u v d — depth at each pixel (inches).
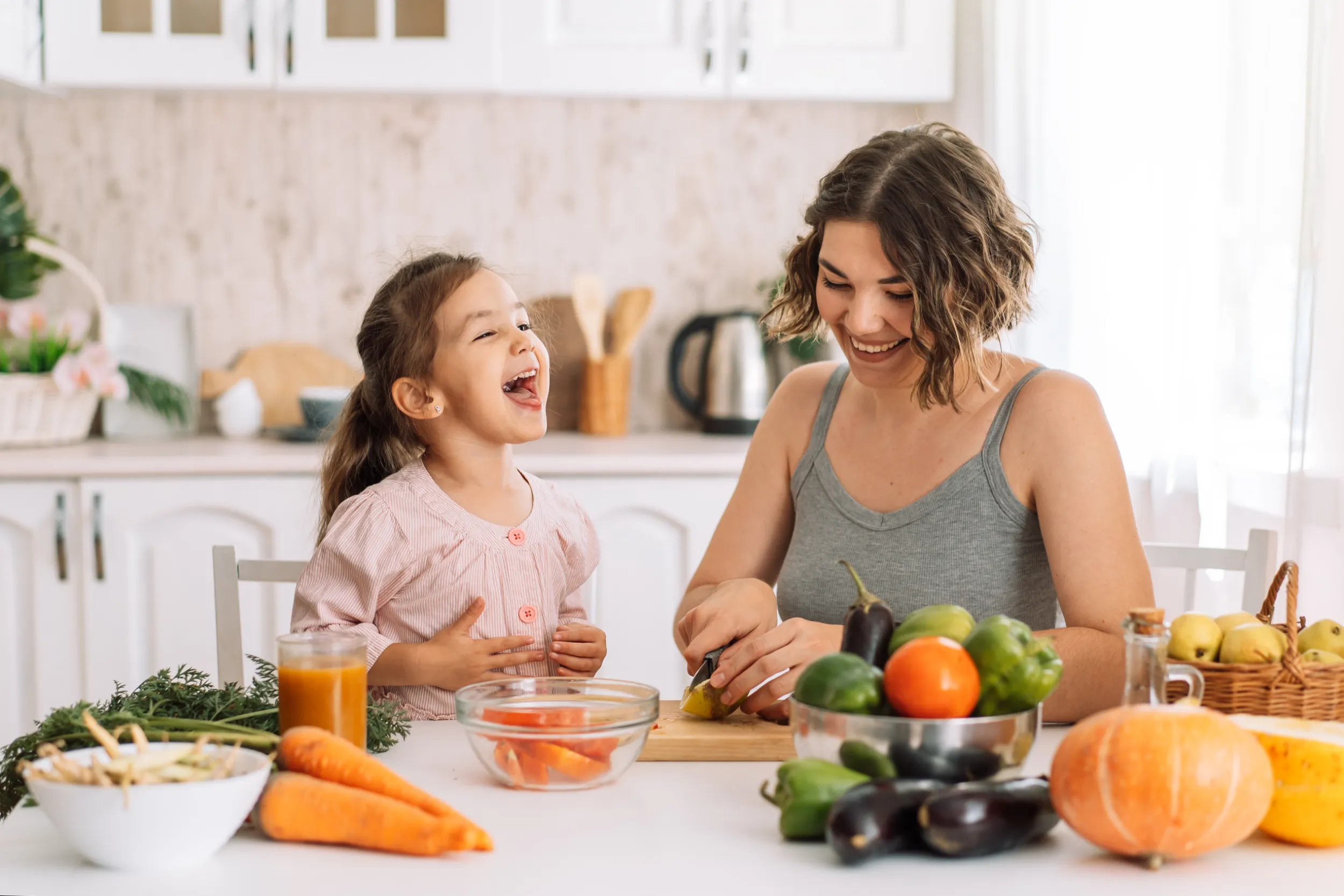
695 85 101.6
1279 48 66.1
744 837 33.7
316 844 33.3
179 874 31.2
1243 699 39.6
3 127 109.4
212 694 39.5
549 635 56.3
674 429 116.8
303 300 113.5
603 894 29.8
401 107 112.8
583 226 115.3
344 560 53.6
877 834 30.6
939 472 53.4
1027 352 94.9
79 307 110.7
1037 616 53.6
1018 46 96.0
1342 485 65.1
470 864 31.8
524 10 99.7
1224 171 70.1
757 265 116.6
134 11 98.0
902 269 47.2
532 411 55.5
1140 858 31.8
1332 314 65.1
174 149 111.2
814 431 58.1
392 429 59.7
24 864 32.0
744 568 59.4
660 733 41.6
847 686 33.2
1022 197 93.1
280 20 98.3
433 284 55.2
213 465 92.6
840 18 102.2
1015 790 31.8
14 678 93.1
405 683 50.8
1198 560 59.6
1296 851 32.8
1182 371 75.1
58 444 101.4
